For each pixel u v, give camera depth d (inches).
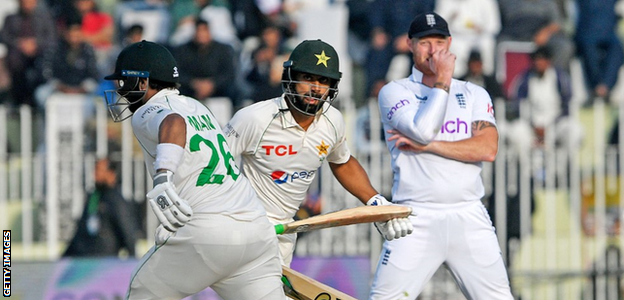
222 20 1437.0
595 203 1241.4
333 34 1441.9
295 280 667.4
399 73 1387.8
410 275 740.0
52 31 1379.2
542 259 1224.2
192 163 570.3
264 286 596.7
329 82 663.8
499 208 1208.8
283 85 670.5
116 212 1178.0
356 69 1417.3
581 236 1232.8
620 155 1252.5
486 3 1460.4
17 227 1197.7
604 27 1459.2
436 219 739.4
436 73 736.3
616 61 1464.1
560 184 1234.0
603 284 1221.1
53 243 1187.9
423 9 1423.5
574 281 1214.3
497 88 1328.7
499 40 1446.9
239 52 1391.5
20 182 1208.8
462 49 1449.3
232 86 1339.8
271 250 601.0
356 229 1183.6
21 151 1219.9
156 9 1445.6
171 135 550.3
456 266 749.3
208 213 569.9
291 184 703.1
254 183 703.7
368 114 1221.1
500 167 1211.2
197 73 1328.7
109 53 1403.8
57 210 1190.9
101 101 1219.2
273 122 679.7
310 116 677.3
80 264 1142.3
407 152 753.0
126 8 1441.9
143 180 1197.1
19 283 1134.4
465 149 740.0
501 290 749.9
